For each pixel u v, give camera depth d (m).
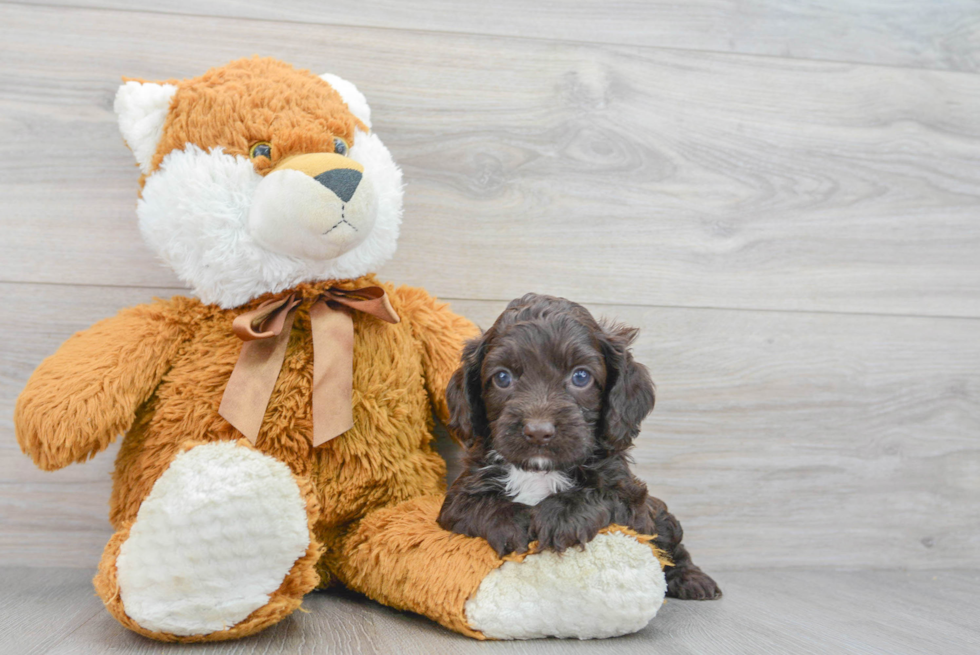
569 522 0.83
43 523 1.00
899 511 1.10
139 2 1.01
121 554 0.79
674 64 1.08
